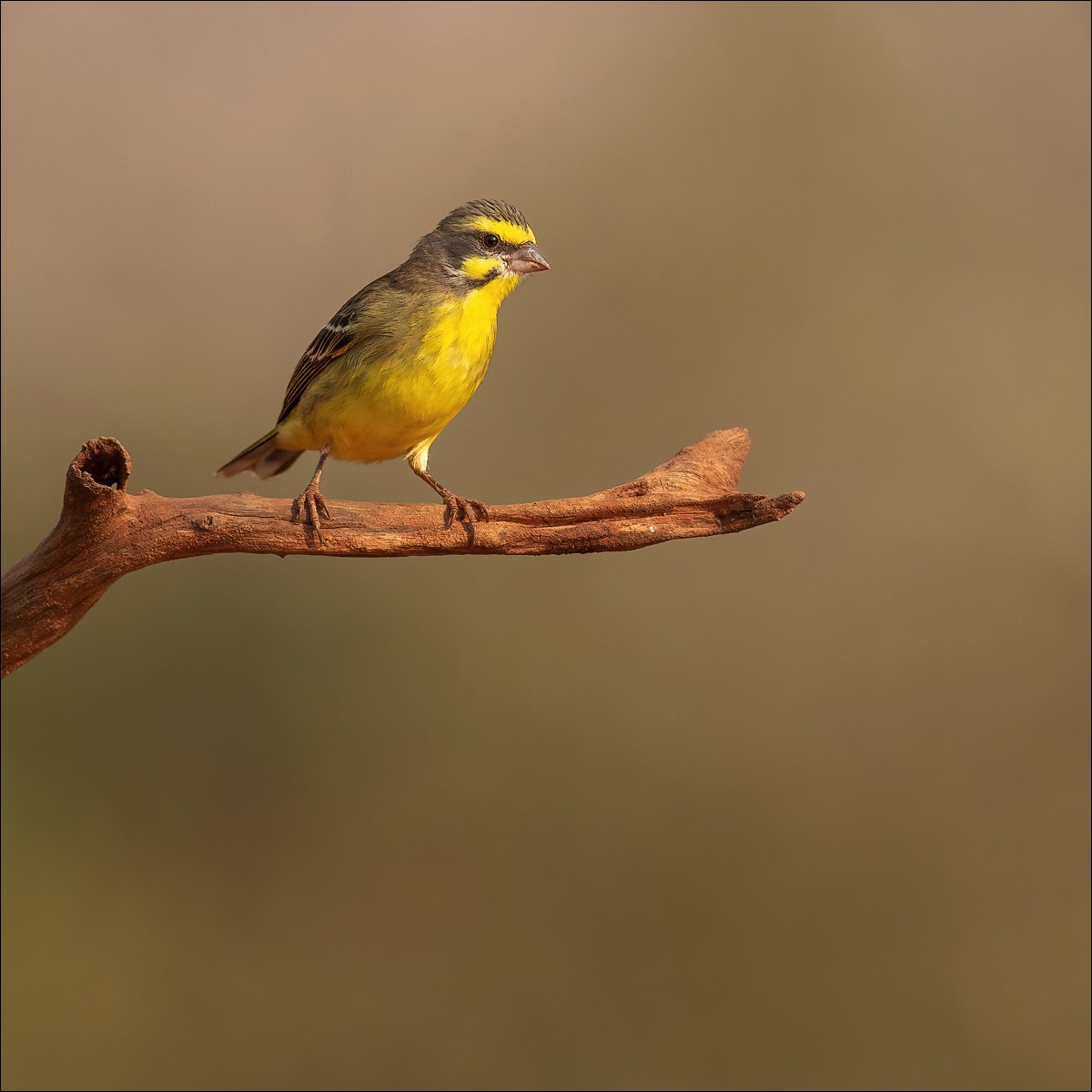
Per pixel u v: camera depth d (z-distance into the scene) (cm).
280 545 800
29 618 746
